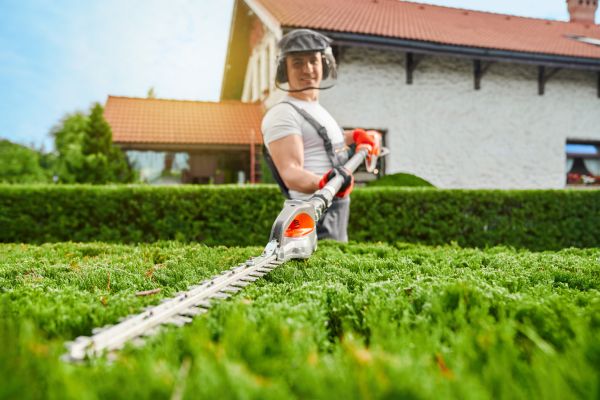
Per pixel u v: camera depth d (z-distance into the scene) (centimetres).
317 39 298
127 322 110
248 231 659
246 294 157
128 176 1200
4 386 74
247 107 1438
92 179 1120
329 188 247
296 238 220
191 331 112
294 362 89
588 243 725
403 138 1064
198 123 1330
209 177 1329
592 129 1217
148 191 655
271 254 204
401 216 673
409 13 1314
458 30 1203
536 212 704
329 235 305
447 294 144
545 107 1178
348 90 1029
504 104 1144
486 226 691
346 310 140
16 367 84
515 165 1149
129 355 98
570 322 118
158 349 99
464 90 1112
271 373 88
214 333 112
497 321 132
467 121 1112
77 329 127
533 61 1081
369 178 1002
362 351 93
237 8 1395
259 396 74
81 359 92
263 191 663
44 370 84
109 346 100
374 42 955
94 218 654
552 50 1135
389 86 1055
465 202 683
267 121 303
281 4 1106
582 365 90
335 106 1020
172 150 1273
